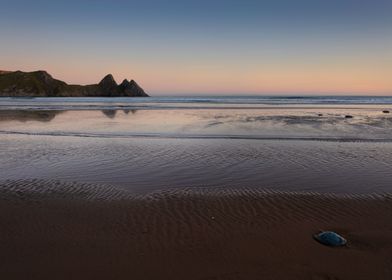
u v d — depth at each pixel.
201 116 31.75
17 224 7.37
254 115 32.56
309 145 16.50
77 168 12.13
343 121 26.72
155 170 11.84
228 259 6.00
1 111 39.09
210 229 7.15
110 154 14.49
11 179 10.71
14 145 16.61
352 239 6.77
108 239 6.70
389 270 5.66
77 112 37.72
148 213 7.95
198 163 12.85
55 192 9.44
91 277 5.45
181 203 8.56
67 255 6.10
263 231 7.08
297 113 35.09
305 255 6.13
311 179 10.74
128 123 25.91
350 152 14.89
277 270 5.66
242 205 8.45
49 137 19.08
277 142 17.30
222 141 17.58
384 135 19.58
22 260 5.92
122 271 5.61
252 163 12.85
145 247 6.40
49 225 7.32
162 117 30.91
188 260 5.96
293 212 8.05
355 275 5.53
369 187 9.95
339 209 8.25
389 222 7.54
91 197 9.03
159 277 5.46
